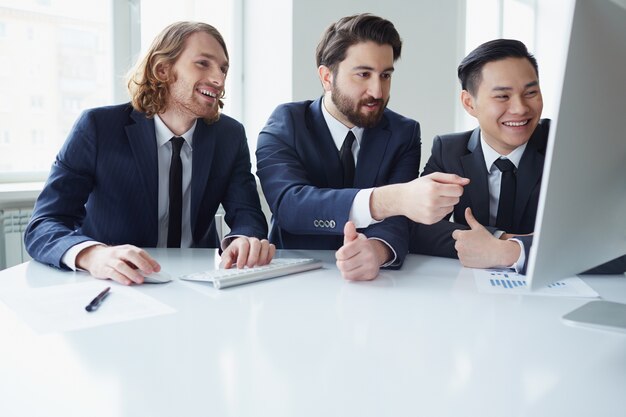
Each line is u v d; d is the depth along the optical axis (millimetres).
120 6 2768
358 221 1291
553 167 632
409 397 589
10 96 2551
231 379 638
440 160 1682
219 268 1245
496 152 1614
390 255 1259
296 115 1688
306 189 1406
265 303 965
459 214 1639
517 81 1511
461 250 1278
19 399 586
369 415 548
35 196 2348
